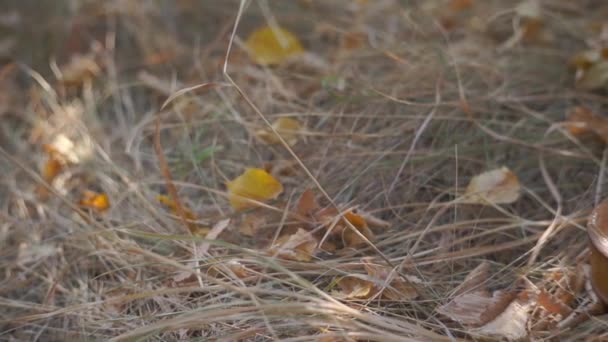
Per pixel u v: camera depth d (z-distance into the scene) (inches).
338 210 57.1
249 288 54.9
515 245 57.4
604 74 62.6
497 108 62.4
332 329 54.9
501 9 68.0
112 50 69.2
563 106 63.0
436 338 53.9
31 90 67.8
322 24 68.4
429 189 60.2
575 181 60.2
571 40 66.6
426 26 66.9
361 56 65.9
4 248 60.7
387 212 59.7
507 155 61.2
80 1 71.2
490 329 54.2
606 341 53.9
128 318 56.1
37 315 56.9
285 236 57.7
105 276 58.9
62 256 59.7
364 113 62.5
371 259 56.6
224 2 71.4
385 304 56.1
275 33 66.0
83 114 66.1
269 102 63.5
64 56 70.2
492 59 64.8
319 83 64.4
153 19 70.9
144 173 62.5
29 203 62.6
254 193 58.6
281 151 61.8
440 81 61.8
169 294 57.1
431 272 57.1
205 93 65.3
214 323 55.8
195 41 69.6
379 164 60.5
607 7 68.0
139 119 66.0
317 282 57.2
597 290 54.6
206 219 59.1
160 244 58.9
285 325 54.7
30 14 72.0
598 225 54.6
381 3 69.0
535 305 55.2
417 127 61.6
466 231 58.8
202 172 61.3
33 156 64.6
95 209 60.8
